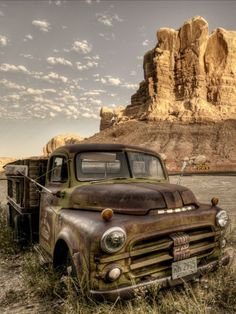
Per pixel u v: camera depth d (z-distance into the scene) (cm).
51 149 15825
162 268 368
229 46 11556
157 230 360
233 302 393
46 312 391
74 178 459
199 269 404
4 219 877
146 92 12888
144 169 511
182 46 12006
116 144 510
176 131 10238
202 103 11000
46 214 513
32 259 530
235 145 9019
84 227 355
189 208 408
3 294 452
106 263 335
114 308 343
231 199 1532
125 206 376
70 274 382
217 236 429
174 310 366
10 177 758
